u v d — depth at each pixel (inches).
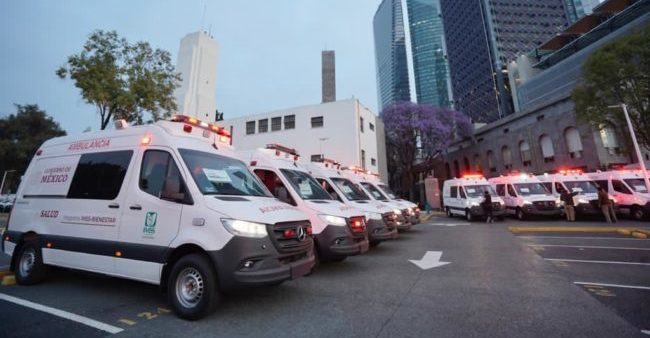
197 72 1200.2
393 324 151.1
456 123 1592.0
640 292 193.2
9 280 222.1
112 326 149.6
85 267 191.2
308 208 260.8
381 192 515.2
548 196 678.5
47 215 215.9
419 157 1609.3
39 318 159.0
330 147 1098.1
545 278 230.2
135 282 227.1
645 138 753.0
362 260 307.9
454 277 240.7
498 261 293.3
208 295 151.9
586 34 1905.8
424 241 433.1
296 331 143.8
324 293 202.5
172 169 178.7
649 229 438.0
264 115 1204.5
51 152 237.5
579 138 1157.7
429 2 6309.1
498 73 3511.3
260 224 161.6
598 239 400.2
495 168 1593.3
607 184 639.8
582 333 138.0
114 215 186.4
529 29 3750.0
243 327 148.7
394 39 6732.3
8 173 1883.6
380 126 1390.3
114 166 199.3
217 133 228.8
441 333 140.2
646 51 681.6
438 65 5930.1
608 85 748.6
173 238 163.9
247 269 152.1
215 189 177.5
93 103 613.0
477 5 3978.8
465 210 715.4
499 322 151.7
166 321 156.3
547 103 1277.1
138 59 673.6
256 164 294.2
